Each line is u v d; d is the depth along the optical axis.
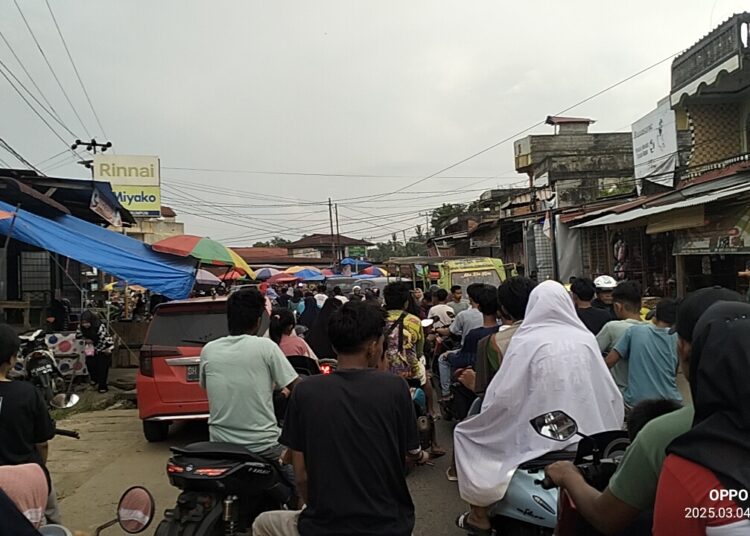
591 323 6.28
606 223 13.33
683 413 2.06
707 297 2.16
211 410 4.09
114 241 12.17
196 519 3.54
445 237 34.12
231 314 4.28
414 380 6.71
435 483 6.20
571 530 2.50
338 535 2.78
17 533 1.84
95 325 11.09
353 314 3.04
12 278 13.96
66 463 7.11
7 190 10.59
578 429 3.37
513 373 3.49
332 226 62.97
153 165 33.09
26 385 3.75
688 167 14.73
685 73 14.76
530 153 32.09
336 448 2.81
